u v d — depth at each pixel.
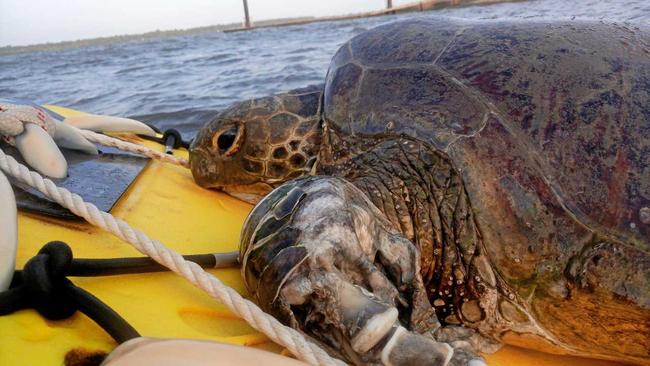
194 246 0.40
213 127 0.49
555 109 0.34
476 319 0.35
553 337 0.33
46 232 0.35
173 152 0.64
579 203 0.32
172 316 0.30
